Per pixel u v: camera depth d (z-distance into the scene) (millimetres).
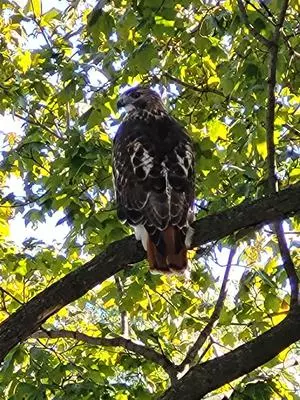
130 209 5020
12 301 7582
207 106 7391
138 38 6664
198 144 6578
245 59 6430
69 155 6488
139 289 7000
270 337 5023
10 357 6637
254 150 6727
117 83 6863
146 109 5793
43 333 6824
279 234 5402
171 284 7637
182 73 7543
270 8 5812
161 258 4816
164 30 5625
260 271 6824
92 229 6684
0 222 7910
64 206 6691
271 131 5367
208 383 4922
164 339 7410
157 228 4887
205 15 6613
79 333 6707
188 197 5055
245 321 7113
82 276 4965
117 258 4957
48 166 7723
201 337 6348
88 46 7199
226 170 7098
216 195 6953
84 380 6414
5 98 7559
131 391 6660
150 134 5355
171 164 5117
